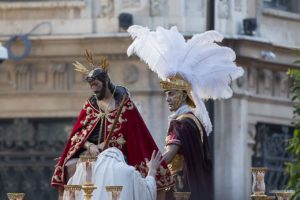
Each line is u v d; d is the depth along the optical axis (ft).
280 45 189.98
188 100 71.87
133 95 177.17
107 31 179.83
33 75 184.85
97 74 65.46
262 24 189.37
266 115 189.88
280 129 193.26
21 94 184.65
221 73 72.84
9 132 184.85
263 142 188.85
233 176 181.57
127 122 65.57
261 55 184.55
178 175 69.92
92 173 59.88
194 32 176.76
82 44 181.27
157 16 177.99
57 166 65.92
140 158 65.41
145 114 176.24
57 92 183.62
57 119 184.03
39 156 183.11
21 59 183.32
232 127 181.27
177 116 71.15
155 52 72.28
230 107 180.86
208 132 72.02
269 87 190.49
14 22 184.34
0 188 183.52
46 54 183.32
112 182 62.54
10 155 183.52
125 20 177.68
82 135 65.87
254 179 64.08
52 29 183.01
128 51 73.10
